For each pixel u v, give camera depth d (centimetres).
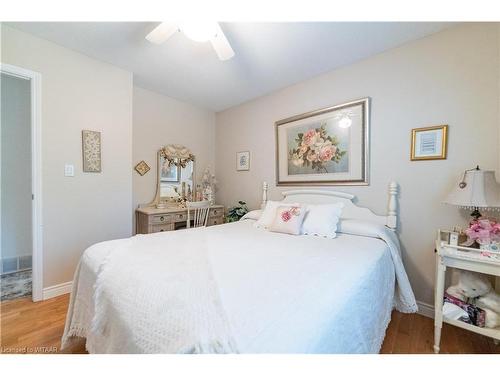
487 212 160
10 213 276
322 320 74
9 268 272
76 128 216
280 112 296
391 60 203
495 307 130
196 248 149
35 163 194
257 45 198
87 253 136
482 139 163
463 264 134
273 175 306
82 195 221
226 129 374
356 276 108
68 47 208
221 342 61
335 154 241
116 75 240
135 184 297
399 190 200
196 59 225
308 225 198
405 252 196
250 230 214
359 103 221
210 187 368
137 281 98
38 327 161
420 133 188
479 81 164
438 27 175
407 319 178
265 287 93
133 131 292
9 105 274
